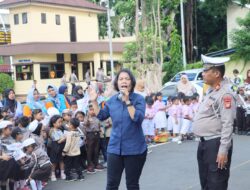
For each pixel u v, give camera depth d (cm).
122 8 2919
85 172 858
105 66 3147
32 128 757
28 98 962
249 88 1296
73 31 3144
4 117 814
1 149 690
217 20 3222
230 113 452
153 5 2362
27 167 693
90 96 491
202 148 481
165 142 1173
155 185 720
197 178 754
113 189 479
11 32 2981
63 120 852
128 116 468
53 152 795
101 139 909
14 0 2880
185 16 3023
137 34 2267
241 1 2833
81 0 3272
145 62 2239
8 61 3369
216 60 471
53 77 2936
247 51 2139
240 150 988
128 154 466
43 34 2917
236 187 678
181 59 2703
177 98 1220
